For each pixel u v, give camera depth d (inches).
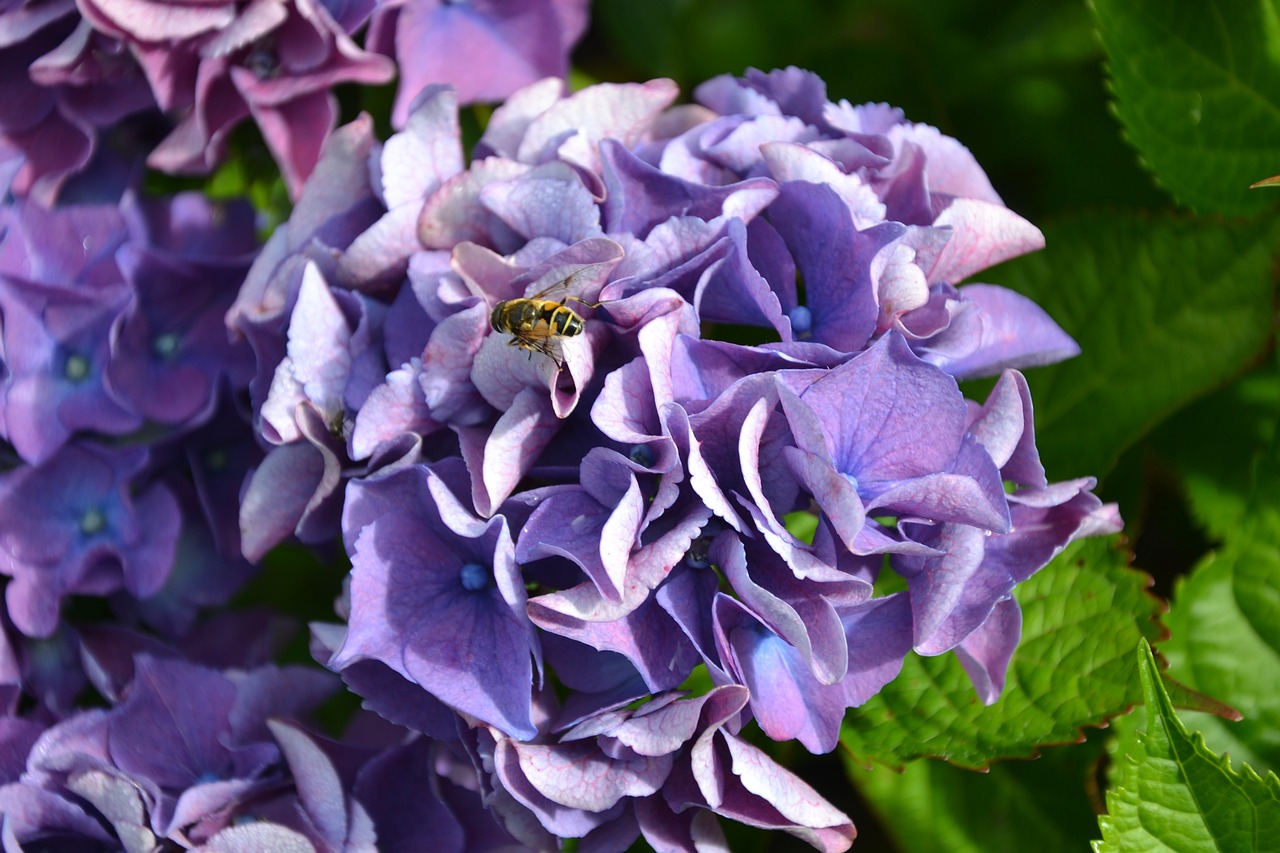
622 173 20.4
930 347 20.2
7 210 21.8
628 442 19.5
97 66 21.7
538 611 19.4
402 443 20.2
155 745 21.3
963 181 21.1
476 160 20.6
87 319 21.8
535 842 20.2
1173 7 22.3
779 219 20.4
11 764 21.4
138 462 21.7
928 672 21.2
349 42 21.6
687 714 19.4
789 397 19.2
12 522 21.7
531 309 19.6
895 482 19.8
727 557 19.4
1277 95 22.3
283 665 21.9
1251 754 22.2
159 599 22.1
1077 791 22.2
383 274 20.7
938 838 22.3
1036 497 19.8
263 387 21.1
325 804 20.6
